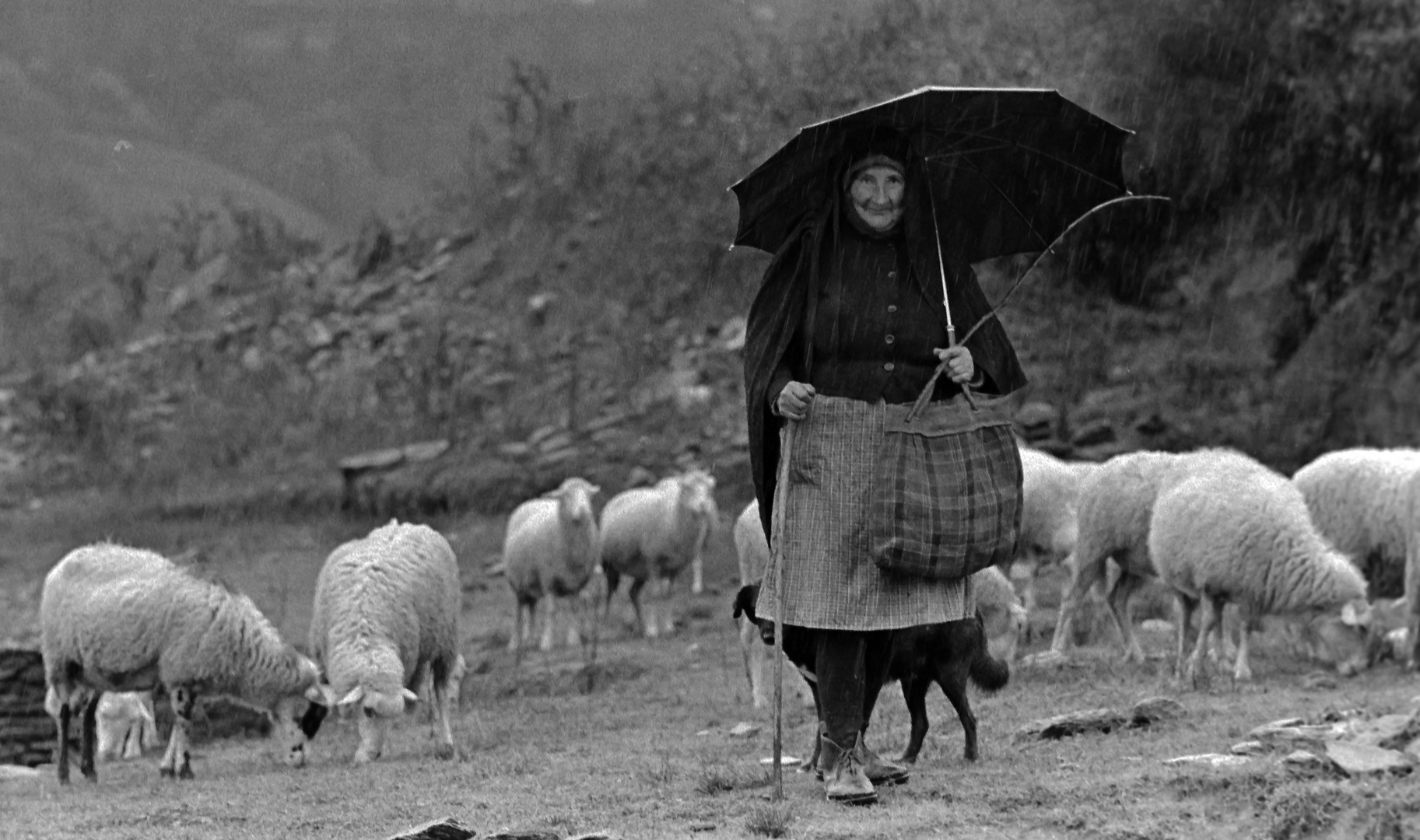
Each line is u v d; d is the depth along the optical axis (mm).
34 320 51094
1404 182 24656
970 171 7465
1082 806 6895
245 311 45188
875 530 6926
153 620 11898
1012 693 11938
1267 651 14109
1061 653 13500
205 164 83875
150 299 51188
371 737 11648
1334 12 24672
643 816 7434
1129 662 13438
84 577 12133
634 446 28625
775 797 7223
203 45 95875
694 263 35469
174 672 11906
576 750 10961
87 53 96625
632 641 18297
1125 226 27078
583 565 17844
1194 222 26734
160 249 56219
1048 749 8930
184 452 34344
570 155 43625
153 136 88250
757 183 7184
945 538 6938
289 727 12164
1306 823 6191
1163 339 27547
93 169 78375
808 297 7148
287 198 81750
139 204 73625
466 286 40531
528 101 59625
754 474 7426
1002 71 28781
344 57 91250
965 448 7113
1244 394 26016
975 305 7324
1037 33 29109
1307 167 25234
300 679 12141
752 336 7312
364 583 11992
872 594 7004
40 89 90625
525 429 31047
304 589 23250
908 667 8477
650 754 10352
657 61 45688
